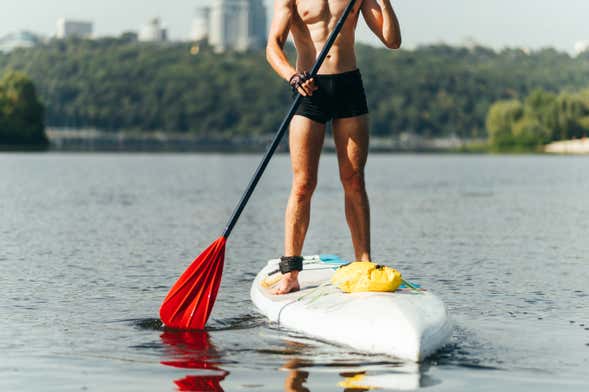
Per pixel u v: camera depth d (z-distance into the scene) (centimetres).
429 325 1060
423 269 1777
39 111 19938
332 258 1417
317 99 1225
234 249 2088
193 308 1196
